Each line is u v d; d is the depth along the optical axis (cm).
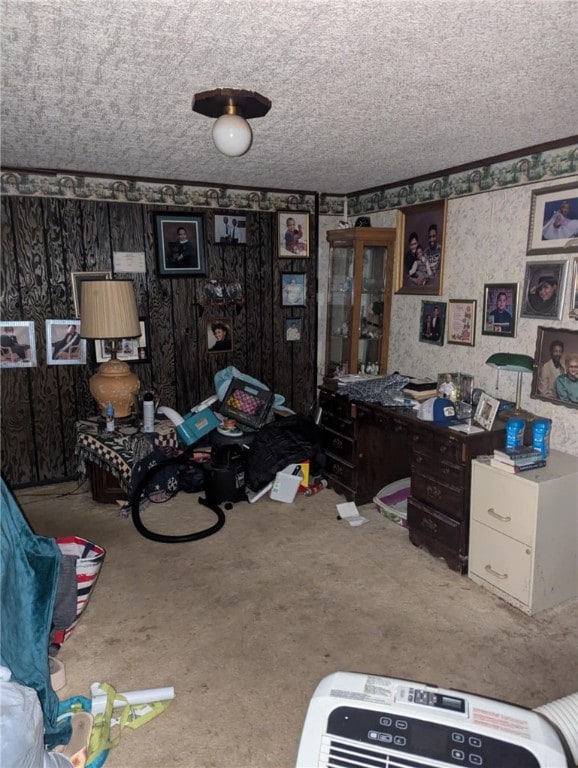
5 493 160
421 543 289
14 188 331
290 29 146
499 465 240
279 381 436
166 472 348
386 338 393
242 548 291
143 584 257
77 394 373
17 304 346
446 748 85
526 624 228
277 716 181
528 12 136
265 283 416
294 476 350
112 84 188
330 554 286
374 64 171
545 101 206
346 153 291
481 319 318
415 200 359
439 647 213
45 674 159
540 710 111
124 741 172
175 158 305
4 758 115
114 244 362
